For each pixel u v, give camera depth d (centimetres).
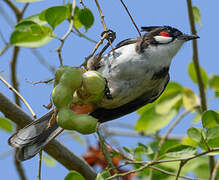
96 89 603
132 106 880
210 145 695
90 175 868
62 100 578
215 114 692
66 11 745
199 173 919
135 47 798
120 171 869
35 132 748
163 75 815
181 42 840
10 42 824
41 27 749
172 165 893
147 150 770
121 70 783
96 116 857
